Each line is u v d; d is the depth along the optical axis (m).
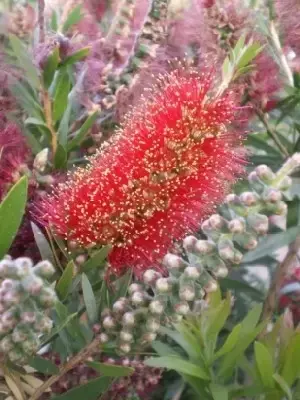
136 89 0.20
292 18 0.24
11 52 0.20
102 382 0.15
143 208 0.15
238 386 0.17
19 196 0.14
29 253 0.17
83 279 0.15
